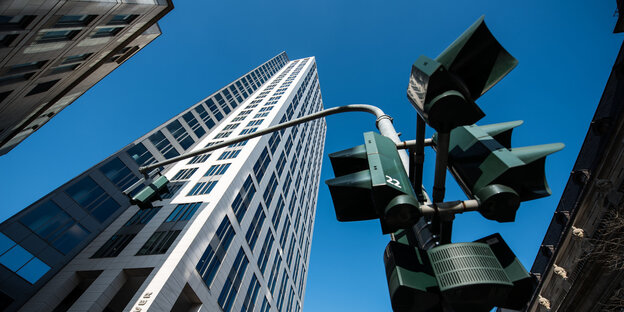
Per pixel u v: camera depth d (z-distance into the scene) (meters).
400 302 1.84
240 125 57.94
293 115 71.88
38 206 30.73
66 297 28.19
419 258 2.02
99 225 35.16
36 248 28.88
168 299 23.80
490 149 2.15
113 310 28.52
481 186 2.04
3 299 25.30
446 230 2.13
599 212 19.41
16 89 25.62
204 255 29.64
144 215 35.97
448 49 1.92
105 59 30.45
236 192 38.72
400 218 1.90
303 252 72.62
